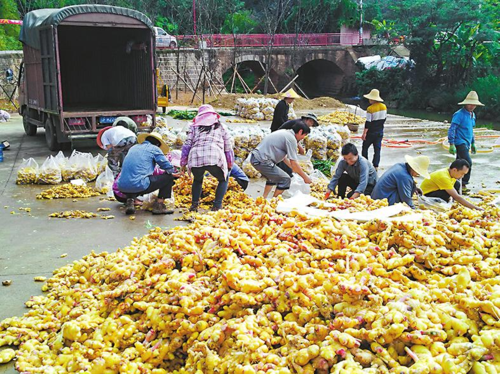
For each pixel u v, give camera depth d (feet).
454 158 40.88
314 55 158.30
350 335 9.21
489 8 135.44
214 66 118.62
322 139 36.55
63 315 12.60
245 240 12.34
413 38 138.00
